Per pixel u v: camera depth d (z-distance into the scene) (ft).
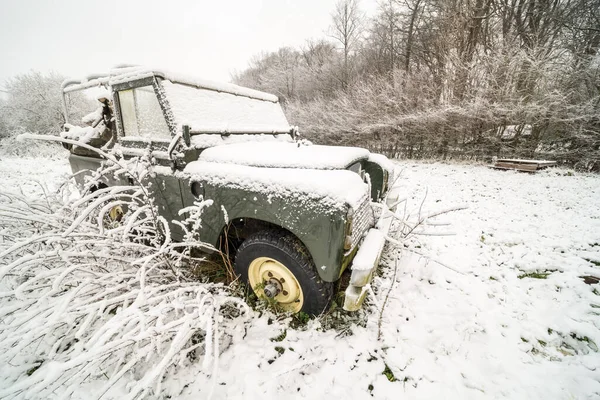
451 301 7.22
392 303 7.09
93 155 9.95
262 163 6.35
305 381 5.04
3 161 34.32
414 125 34.14
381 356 5.59
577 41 27.61
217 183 6.13
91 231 6.26
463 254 9.65
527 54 27.99
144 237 6.53
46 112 43.57
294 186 5.24
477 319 6.57
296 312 6.49
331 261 5.14
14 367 5.18
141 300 4.34
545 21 31.55
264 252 6.10
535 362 5.46
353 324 6.23
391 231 8.86
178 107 7.02
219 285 6.43
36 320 4.08
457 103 31.27
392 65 44.55
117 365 4.65
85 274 5.85
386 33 47.44
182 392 4.85
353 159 6.89
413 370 5.26
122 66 8.83
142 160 7.02
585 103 24.57
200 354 5.57
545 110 25.25
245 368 5.23
